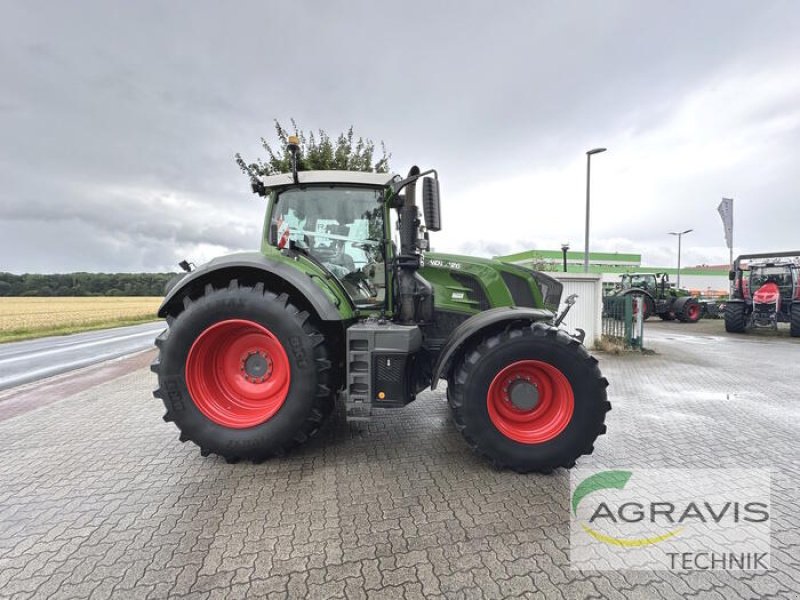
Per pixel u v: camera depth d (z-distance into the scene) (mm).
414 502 2330
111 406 4344
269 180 3342
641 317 8062
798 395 4707
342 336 3131
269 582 1709
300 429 2799
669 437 3332
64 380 5793
